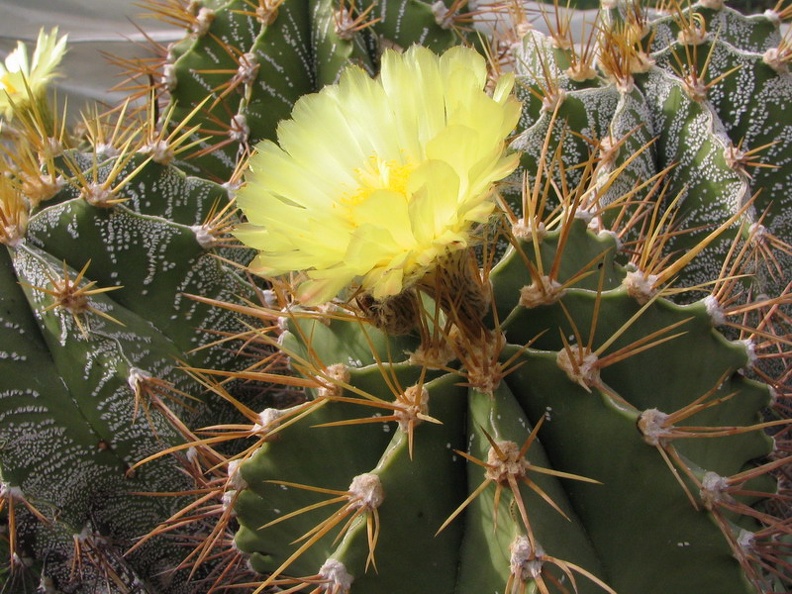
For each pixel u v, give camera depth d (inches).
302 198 12.0
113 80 35.4
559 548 12.3
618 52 18.5
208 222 17.7
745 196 17.3
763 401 15.0
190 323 17.4
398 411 12.6
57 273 16.4
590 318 13.3
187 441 16.8
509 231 13.3
